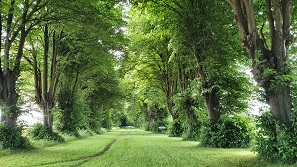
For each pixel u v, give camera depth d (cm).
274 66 938
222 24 1639
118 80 4512
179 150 1483
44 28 2108
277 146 890
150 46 2798
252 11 965
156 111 4841
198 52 1738
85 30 1855
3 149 1416
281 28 945
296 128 851
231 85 1647
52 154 1348
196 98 1820
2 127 1493
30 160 1128
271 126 932
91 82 3659
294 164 782
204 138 1717
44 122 2177
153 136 3309
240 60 1942
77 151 1496
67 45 2312
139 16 2527
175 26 1780
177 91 3114
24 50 2128
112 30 1948
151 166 954
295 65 908
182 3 1791
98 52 2186
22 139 1555
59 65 2398
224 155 1199
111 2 1655
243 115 1664
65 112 2808
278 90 903
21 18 1554
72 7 1594
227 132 1606
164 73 3212
